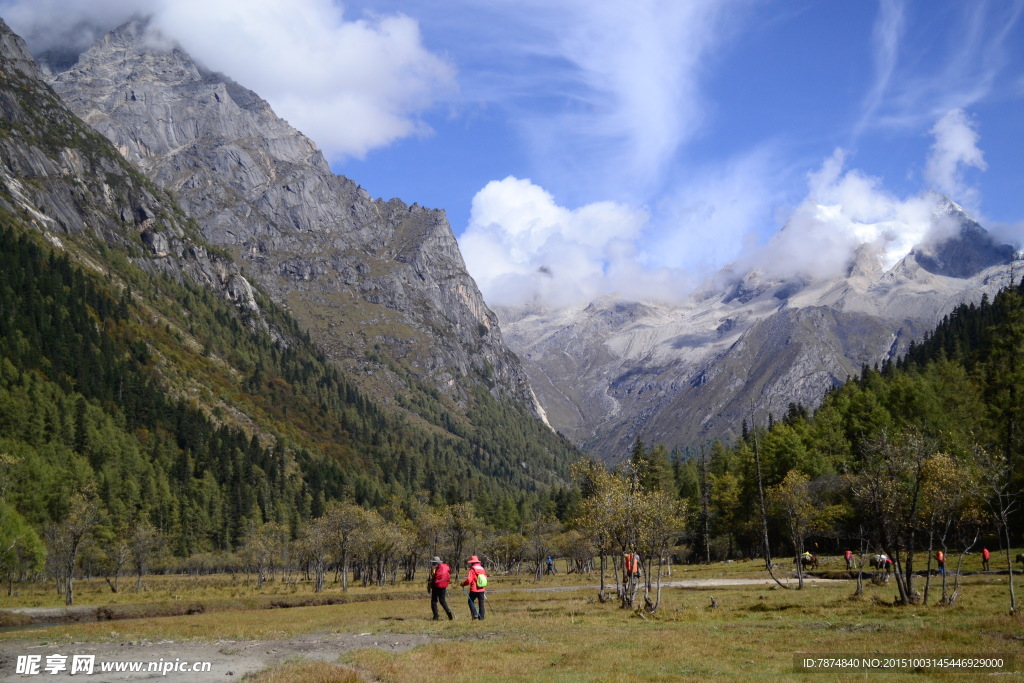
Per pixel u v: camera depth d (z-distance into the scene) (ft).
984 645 79.00
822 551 363.15
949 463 130.52
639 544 144.87
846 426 392.68
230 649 97.04
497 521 618.03
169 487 631.56
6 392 569.23
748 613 125.18
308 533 333.62
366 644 98.63
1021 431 261.65
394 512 588.91
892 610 118.11
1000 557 225.15
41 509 433.07
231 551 610.24
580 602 161.58
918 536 208.44
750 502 397.80
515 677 67.10
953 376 362.12
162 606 200.03
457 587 284.61
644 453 515.91
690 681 64.08
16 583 351.67
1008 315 355.15
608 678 65.41
